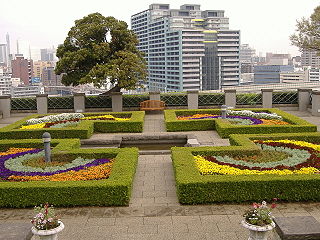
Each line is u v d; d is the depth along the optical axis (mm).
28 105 22875
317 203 8625
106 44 22828
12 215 8297
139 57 24422
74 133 15359
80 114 19031
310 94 22094
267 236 6582
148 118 20375
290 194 8633
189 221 7793
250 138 13023
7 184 8727
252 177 8812
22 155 11961
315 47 24266
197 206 8578
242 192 8609
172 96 23078
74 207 8602
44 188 8531
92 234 7289
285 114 18188
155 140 15852
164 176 10906
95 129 17047
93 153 11469
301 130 15195
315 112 20578
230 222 7711
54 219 6219
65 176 9500
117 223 7758
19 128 16469
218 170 9609
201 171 9578
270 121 17031
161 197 9227
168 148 15758
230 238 7043
